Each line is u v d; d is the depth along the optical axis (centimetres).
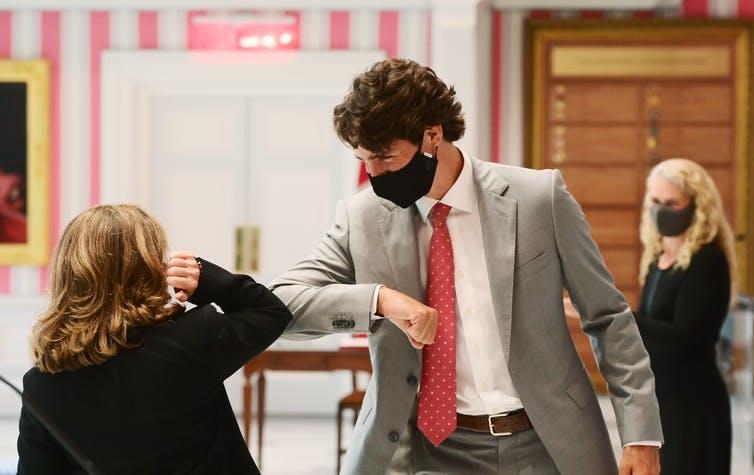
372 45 1079
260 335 275
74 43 1086
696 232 487
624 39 1100
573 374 299
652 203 502
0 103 1080
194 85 1091
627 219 1108
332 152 1103
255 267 1105
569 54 1103
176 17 1084
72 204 1091
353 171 1089
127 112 1084
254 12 1084
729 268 490
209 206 1105
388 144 276
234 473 277
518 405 296
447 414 293
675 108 1102
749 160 1095
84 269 260
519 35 1107
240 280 281
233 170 1104
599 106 1104
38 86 1079
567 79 1105
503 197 295
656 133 1103
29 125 1081
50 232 1089
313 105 1103
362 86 276
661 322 482
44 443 262
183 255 280
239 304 279
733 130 1098
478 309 297
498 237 293
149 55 1078
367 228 302
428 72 283
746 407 816
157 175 1105
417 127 276
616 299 298
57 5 1077
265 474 803
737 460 816
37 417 256
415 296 296
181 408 261
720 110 1099
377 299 284
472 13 1007
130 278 265
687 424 473
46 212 1086
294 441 953
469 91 1012
